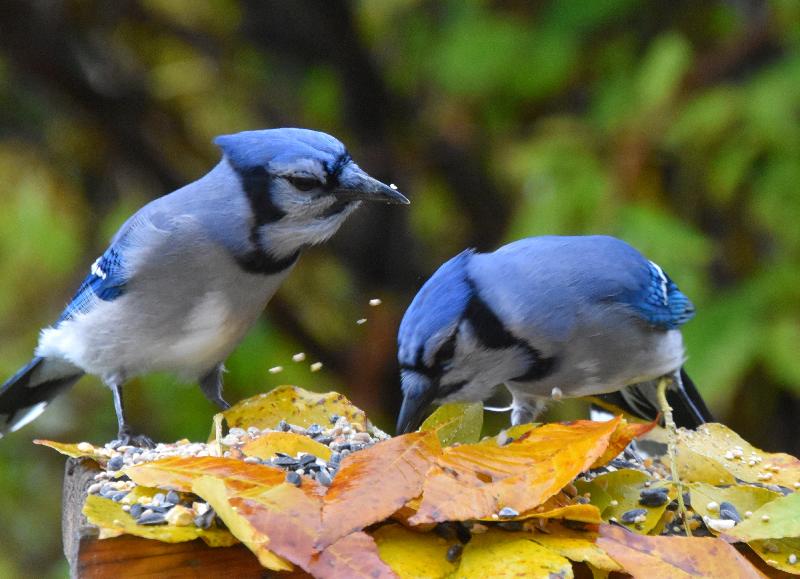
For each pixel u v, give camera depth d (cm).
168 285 695
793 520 491
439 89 1128
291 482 478
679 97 983
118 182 1143
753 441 995
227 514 437
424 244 1180
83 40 1099
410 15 1155
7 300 1063
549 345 659
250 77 1177
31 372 792
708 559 462
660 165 989
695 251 919
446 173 1127
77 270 1081
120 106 1089
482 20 1077
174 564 459
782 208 931
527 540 471
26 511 1073
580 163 977
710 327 909
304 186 673
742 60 986
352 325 1145
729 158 938
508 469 487
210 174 704
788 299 907
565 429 515
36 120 1124
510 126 1113
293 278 1134
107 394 1060
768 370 923
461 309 630
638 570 455
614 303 669
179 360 726
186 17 1162
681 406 737
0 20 1016
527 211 977
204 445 593
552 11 1062
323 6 1064
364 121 1140
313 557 436
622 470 540
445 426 594
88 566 452
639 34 1084
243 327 720
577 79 1070
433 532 484
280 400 634
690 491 530
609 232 938
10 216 1076
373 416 1086
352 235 1151
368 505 457
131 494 496
